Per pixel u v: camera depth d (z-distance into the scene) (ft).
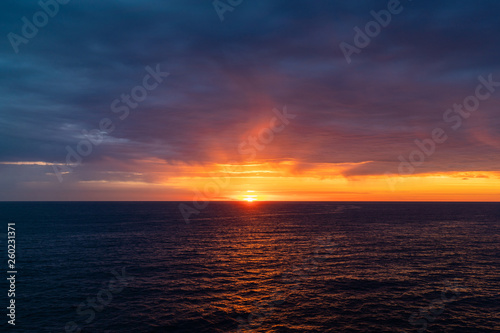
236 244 211.61
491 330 81.56
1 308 94.79
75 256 169.27
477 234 264.72
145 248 194.70
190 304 98.89
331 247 199.72
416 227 324.19
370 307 96.32
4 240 226.58
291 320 87.51
